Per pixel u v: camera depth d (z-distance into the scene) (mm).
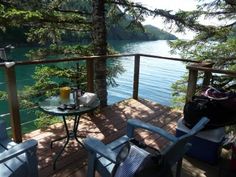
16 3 4957
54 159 2707
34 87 5086
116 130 3518
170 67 20250
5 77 2812
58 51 5211
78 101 2572
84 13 5207
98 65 4609
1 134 2141
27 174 1786
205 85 3332
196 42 6750
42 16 4707
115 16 5141
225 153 2848
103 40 4633
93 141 1762
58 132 3363
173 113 4242
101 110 4273
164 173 1500
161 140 3227
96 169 1907
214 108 2494
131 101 4820
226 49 6414
